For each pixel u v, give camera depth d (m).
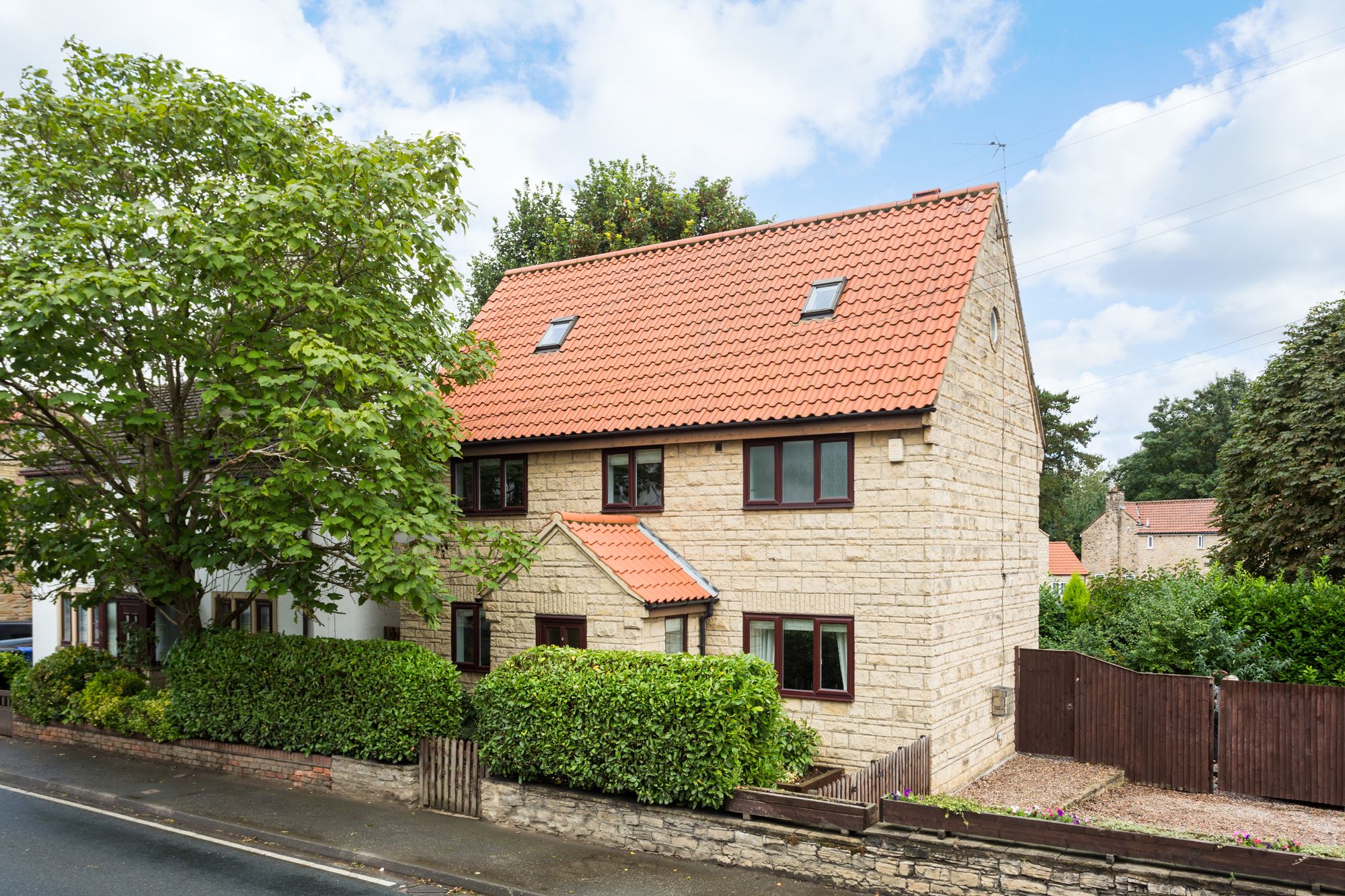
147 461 15.82
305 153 14.54
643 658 11.69
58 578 16.19
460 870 10.48
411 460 15.12
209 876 10.65
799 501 15.30
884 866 9.54
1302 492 25.08
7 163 13.65
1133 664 18.62
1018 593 18.56
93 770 15.65
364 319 14.49
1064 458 57.94
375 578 12.74
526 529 18.12
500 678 12.40
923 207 17.97
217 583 22.28
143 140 14.30
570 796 11.63
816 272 17.80
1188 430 65.94
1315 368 26.03
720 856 10.52
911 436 14.34
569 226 34.72
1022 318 19.14
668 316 18.81
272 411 12.81
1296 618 17.70
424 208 14.51
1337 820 13.76
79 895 10.03
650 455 16.89
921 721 14.03
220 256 12.47
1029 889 8.84
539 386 18.72
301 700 14.36
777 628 15.31
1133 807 14.56
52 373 13.36
